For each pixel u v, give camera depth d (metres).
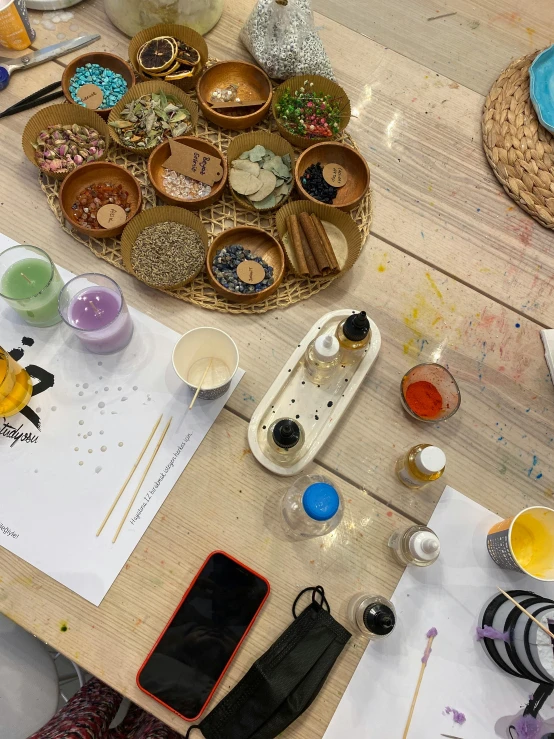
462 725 0.73
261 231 0.93
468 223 1.01
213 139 1.01
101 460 0.80
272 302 0.92
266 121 1.05
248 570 0.75
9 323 0.87
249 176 0.94
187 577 0.77
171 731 0.96
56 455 0.80
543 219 1.00
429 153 1.05
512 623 0.74
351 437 0.86
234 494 0.81
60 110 0.96
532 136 1.04
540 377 0.93
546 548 0.77
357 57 1.11
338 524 0.80
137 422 0.83
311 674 0.71
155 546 0.77
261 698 0.69
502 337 0.95
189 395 0.85
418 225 1.00
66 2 1.08
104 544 0.77
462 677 0.75
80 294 0.85
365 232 0.97
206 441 0.83
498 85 1.08
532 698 0.75
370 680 0.74
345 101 1.02
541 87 1.07
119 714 1.08
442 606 0.78
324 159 1.01
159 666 0.71
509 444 0.88
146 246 0.90
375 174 1.03
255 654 0.73
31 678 0.94
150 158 0.93
